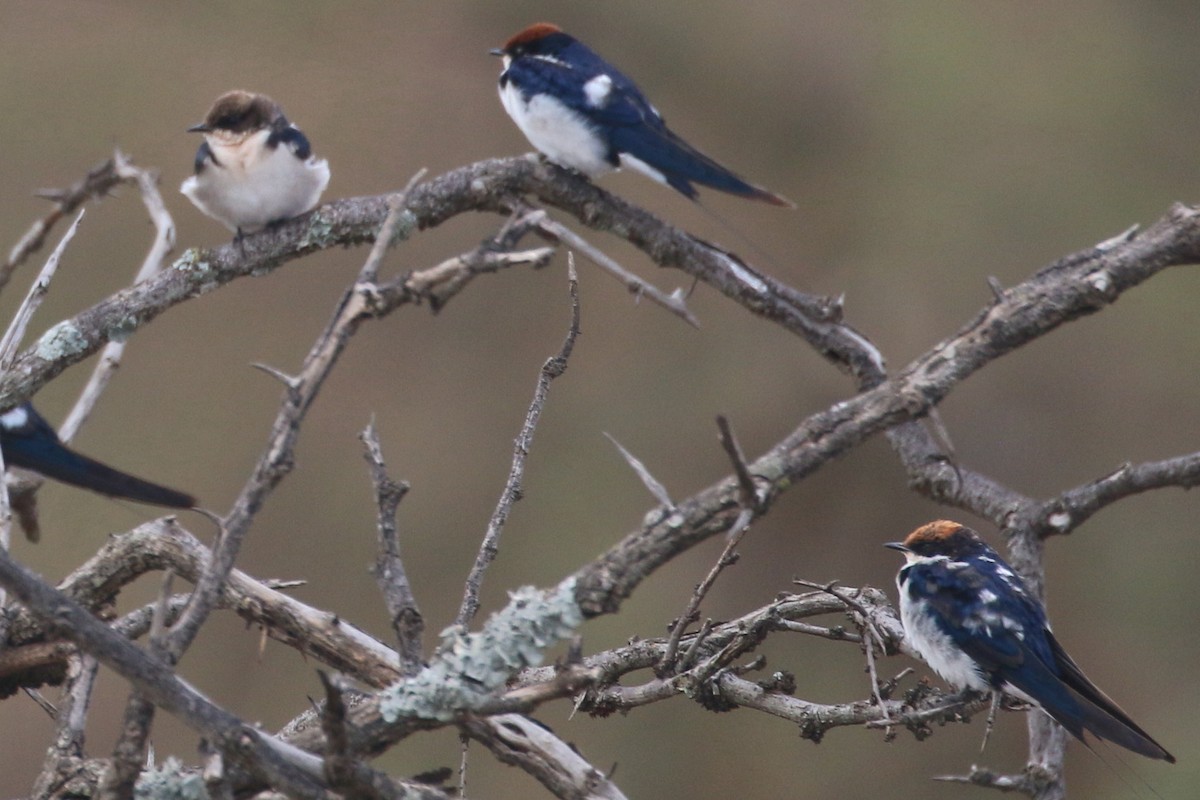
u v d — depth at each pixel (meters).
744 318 16.31
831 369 15.92
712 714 13.77
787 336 16.14
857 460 14.82
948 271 17.67
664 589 14.41
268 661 13.40
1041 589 6.67
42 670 5.75
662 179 6.81
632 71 19.17
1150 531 15.80
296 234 6.01
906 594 6.88
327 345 4.12
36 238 7.29
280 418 4.09
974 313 17.31
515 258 3.99
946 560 6.94
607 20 19.20
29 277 15.04
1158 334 16.67
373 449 4.91
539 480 15.33
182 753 11.25
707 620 5.61
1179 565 15.51
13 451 5.30
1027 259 18.00
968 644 6.57
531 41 7.22
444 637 4.54
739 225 18.03
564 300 16.28
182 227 15.53
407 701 4.41
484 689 4.38
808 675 13.77
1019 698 6.39
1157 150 18.64
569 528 15.03
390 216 4.23
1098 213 18.03
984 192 18.31
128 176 7.36
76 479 5.31
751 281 6.49
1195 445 16.14
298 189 6.04
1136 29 19.50
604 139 6.80
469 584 5.39
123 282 15.14
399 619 4.74
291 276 15.91
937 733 13.60
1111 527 15.83
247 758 4.01
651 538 4.21
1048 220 18.14
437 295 4.04
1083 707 6.08
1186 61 19.17
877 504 14.73
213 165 6.04
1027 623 6.54
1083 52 19.38
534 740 4.75
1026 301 4.73
